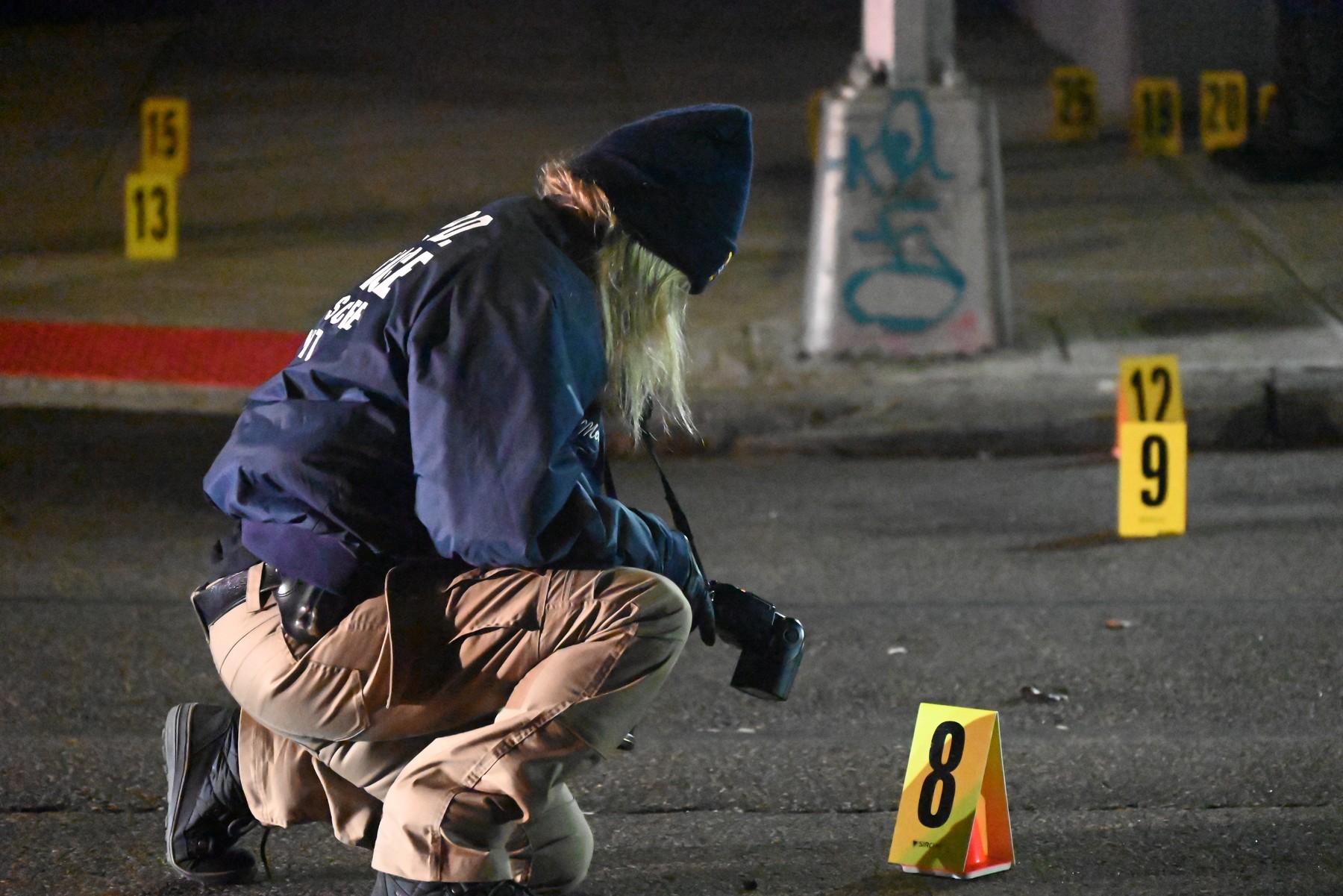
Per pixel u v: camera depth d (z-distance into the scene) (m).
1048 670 19.66
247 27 76.94
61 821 15.14
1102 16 64.00
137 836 14.77
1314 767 16.36
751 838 14.84
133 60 69.19
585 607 10.73
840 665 19.94
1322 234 43.47
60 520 26.78
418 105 62.47
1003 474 30.45
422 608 10.82
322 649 10.82
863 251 35.22
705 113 10.98
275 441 10.59
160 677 19.44
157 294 40.12
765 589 23.36
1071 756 16.72
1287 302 38.25
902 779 16.28
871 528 26.66
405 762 11.41
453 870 10.55
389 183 51.31
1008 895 13.46
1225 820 15.08
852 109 34.97
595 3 85.38
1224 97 54.03
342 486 10.48
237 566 11.38
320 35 75.88
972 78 68.06
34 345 36.38
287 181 51.47
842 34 79.25
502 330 10.21
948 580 23.67
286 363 35.91
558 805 11.64
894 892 13.54
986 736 13.91
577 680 10.63
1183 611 21.97
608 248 10.97
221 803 12.99
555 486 10.12
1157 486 25.83
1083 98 56.12
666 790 16.02
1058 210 47.25
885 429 32.44
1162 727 17.64
